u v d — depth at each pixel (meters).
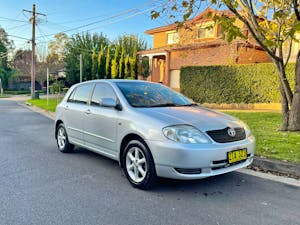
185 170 3.30
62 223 2.80
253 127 7.89
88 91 5.17
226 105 14.87
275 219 2.91
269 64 13.28
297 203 3.31
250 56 16.69
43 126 9.68
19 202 3.29
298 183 3.99
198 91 16.00
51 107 16.11
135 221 2.85
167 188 3.77
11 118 12.06
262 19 7.58
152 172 3.56
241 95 14.30
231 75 14.58
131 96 4.35
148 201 3.35
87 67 31.92
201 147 3.31
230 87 14.65
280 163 4.44
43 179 4.11
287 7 5.77
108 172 4.47
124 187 3.81
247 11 6.36
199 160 3.28
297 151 5.18
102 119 4.45
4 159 5.23
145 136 3.58
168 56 20.48
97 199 3.40
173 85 20.47
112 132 4.23
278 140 6.12
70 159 5.28
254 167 4.70
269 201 3.37
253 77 13.84
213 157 3.34
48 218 2.90
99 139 4.57
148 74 24.62
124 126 3.95
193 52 17.92
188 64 19.17
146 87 4.85
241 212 3.07
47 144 6.64
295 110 7.12
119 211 3.08
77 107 5.25
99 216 2.96
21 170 4.55
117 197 3.46
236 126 3.82
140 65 23.66
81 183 3.96
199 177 3.33
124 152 3.99
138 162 3.76
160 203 3.29
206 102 15.69
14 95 38.75
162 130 3.44
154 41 24.66
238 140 3.70
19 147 6.28
